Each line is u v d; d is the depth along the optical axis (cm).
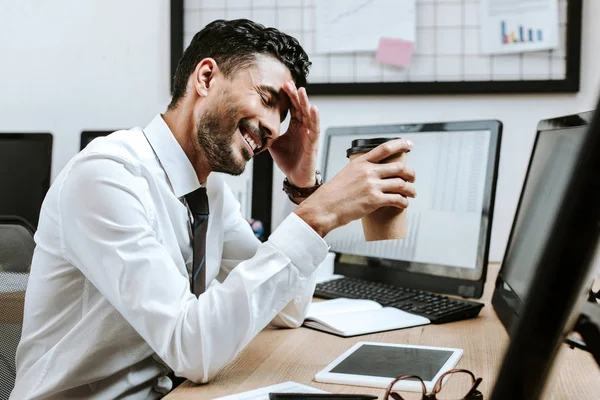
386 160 95
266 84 102
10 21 200
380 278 156
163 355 86
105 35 197
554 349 33
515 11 177
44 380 98
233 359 88
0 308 111
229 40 103
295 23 188
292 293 90
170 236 103
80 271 99
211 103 103
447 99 184
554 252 31
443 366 85
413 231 150
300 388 77
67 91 199
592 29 176
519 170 182
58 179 100
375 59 184
